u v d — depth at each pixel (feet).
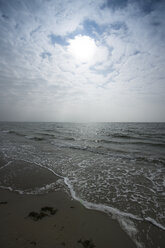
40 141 51.16
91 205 12.31
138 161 26.63
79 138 61.57
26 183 16.76
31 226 9.46
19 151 33.96
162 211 11.49
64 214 10.90
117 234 9.00
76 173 20.42
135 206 12.25
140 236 8.86
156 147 40.86
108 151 35.37
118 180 18.06
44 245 7.95
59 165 24.02
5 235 8.62
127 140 54.70
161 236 8.84
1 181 17.21
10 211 11.12
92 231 9.20
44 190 15.06
